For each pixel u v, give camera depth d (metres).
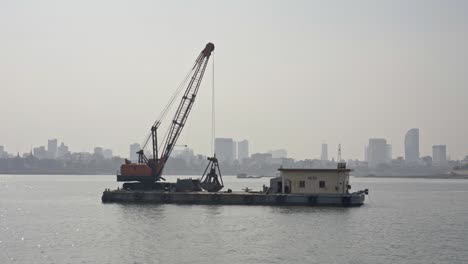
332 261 57.25
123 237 71.56
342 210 103.62
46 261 57.19
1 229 80.38
